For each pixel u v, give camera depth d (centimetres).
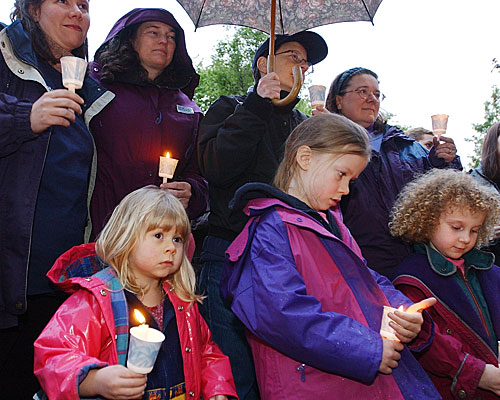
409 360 207
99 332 190
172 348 207
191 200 318
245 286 203
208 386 212
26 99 253
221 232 296
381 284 242
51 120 235
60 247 254
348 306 202
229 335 278
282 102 286
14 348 253
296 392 191
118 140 300
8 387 251
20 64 256
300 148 226
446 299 260
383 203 343
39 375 175
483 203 264
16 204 240
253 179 300
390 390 192
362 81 379
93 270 221
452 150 377
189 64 344
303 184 227
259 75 351
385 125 390
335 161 218
